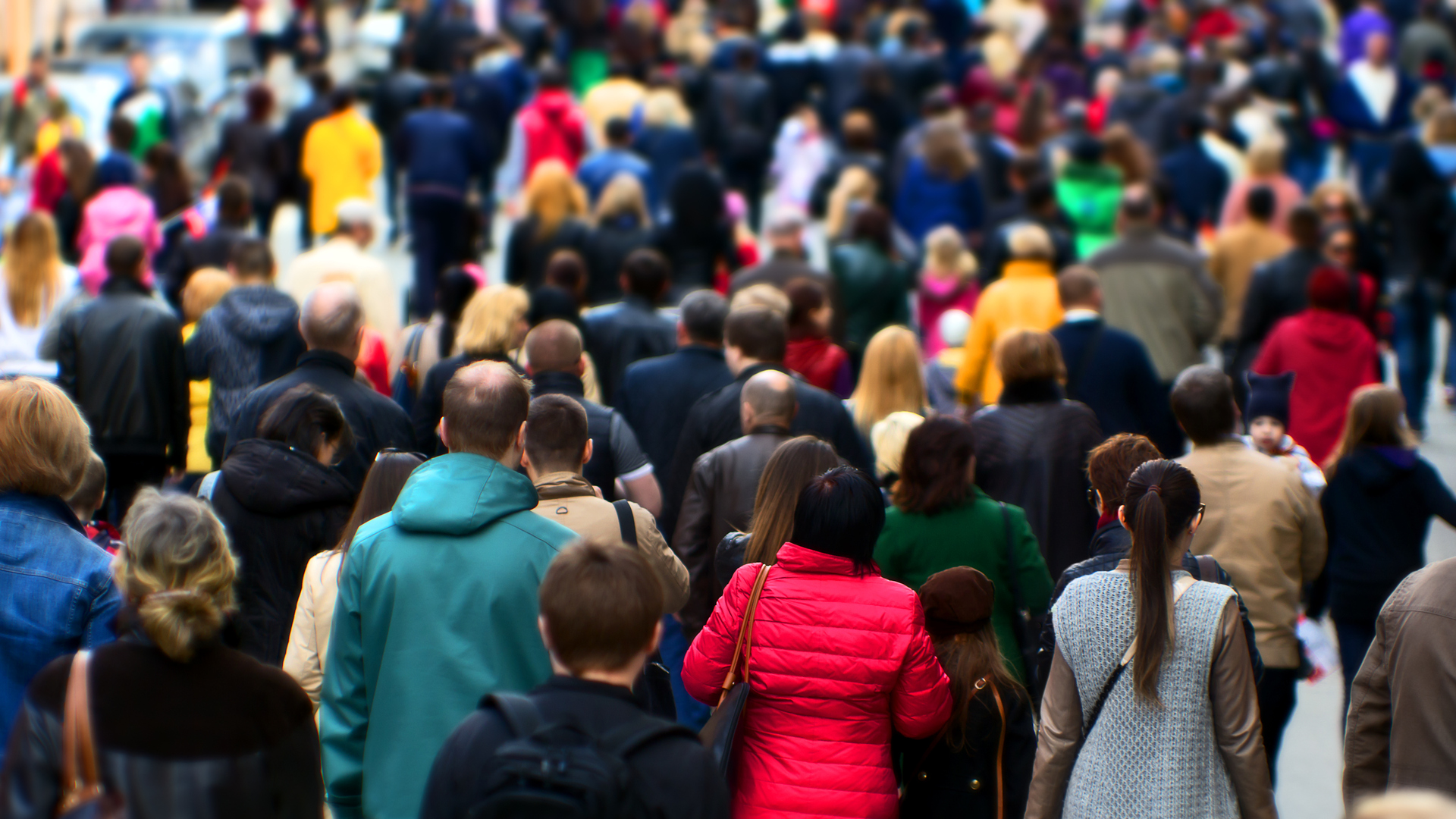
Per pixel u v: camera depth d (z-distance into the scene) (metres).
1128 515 9.16
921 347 27.81
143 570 7.62
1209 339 22.17
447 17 51.47
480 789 6.98
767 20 58.09
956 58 53.41
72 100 42.34
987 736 10.33
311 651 10.06
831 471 9.81
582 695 7.23
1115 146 29.88
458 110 41.19
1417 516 13.60
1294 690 12.87
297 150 35.69
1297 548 12.68
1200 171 32.69
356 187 34.59
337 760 9.04
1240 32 50.78
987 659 10.43
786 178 39.47
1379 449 13.62
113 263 17.16
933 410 21.05
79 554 9.55
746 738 9.70
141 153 40.78
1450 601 8.91
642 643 7.32
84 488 11.32
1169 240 22.20
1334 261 22.53
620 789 6.84
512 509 9.14
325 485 11.01
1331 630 19.83
